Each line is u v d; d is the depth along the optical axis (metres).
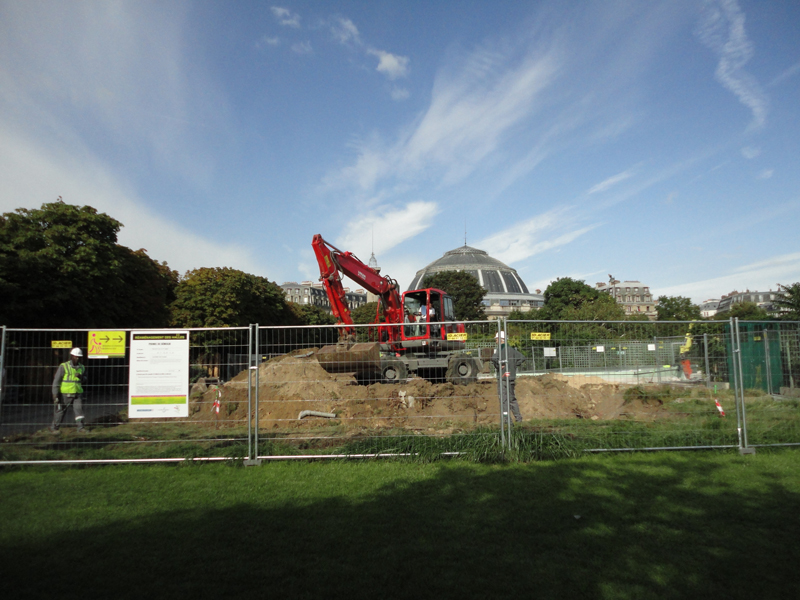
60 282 18.91
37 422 7.82
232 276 33.16
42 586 3.73
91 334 7.74
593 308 43.31
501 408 7.51
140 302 23.66
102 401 7.75
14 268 17.81
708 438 8.01
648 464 7.02
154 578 3.85
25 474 6.88
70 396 7.83
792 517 4.98
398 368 14.04
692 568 3.95
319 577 3.83
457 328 15.87
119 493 5.99
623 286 111.00
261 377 12.84
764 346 10.68
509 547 4.35
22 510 5.43
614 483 6.15
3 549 4.42
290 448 7.65
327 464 7.18
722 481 6.21
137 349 7.66
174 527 4.88
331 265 14.75
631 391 9.98
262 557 4.19
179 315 31.14
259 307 36.38
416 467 6.98
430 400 10.50
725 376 9.66
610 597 3.53
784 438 8.06
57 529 4.87
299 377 12.90
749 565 4.00
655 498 5.60
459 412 10.21
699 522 4.88
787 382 10.08
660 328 10.30
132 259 24.17
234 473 6.83
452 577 3.82
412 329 15.32
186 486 6.25
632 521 4.93
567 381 11.42
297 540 4.54
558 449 7.45
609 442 7.89
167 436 8.23
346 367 13.14
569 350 9.70
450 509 5.30
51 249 18.98
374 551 4.29
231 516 5.17
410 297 17.02
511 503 5.46
